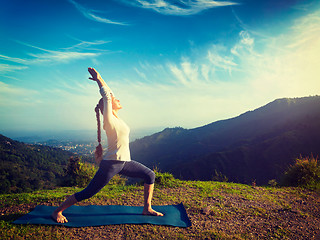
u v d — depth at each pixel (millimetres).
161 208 3783
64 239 2592
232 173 57125
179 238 2770
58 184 9164
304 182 6488
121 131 2945
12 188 35062
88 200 4121
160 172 6434
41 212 3324
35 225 2881
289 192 5699
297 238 3004
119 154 2926
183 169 62875
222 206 4184
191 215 3607
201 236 2855
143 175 3264
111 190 5500
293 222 3600
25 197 4293
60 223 2945
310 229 3340
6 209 3518
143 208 3559
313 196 5422
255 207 4238
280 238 2967
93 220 3121
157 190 5242
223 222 3412
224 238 2824
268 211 4082
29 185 38500
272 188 6090
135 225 3051
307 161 6887
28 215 3170
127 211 3541
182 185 5809
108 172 2893
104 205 3799
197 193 5051
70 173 9148
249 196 5016
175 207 3881
